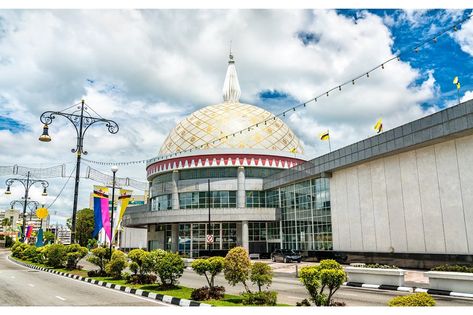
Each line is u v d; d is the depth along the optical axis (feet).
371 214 93.97
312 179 121.39
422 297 20.53
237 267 40.19
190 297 41.47
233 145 158.51
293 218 131.44
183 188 154.61
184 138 167.32
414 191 82.23
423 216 79.56
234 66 202.18
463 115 68.28
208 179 141.49
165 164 159.43
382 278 54.75
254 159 151.33
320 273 33.65
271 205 148.15
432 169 78.38
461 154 72.59
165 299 42.09
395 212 86.74
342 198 105.40
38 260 107.45
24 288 53.62
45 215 130.41
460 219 71.77
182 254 148.25
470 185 70.44
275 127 171.32
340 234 105.09
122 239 243.40
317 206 117.60
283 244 137.18
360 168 99.19
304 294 48.32
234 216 138.21
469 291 44.42
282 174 135.54
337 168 105.19
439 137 73.41
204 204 151.12
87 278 64.75
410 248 82.07
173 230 152.15
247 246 138.41
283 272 84.64
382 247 89.71
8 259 145.79
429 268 77.15
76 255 84.74
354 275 58.70
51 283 60.70
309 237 120.88
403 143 81.41
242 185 148.97
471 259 68.95
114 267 62.44
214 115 171.63
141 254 57.93
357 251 97.71
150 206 174.09
